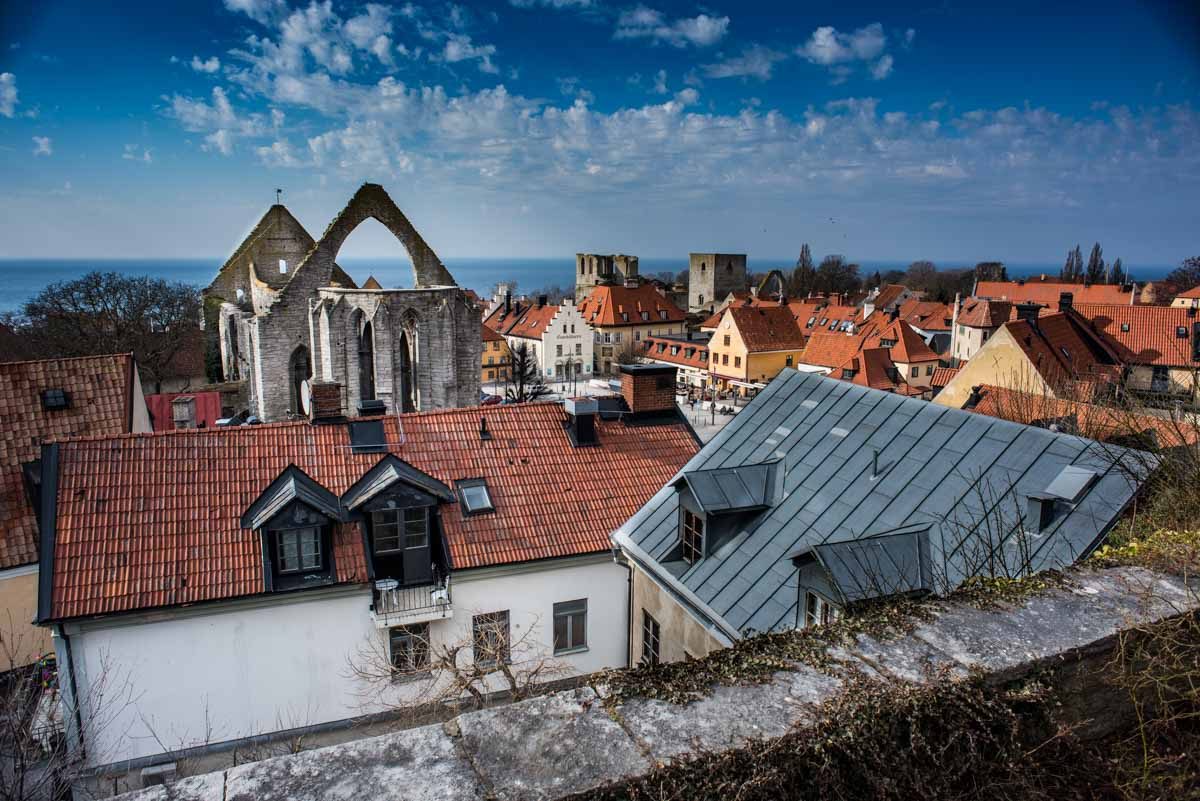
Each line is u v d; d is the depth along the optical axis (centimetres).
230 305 5522
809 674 564
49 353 6128
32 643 2341
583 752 467
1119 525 1112
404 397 4519
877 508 1402
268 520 1808
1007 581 730
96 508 1834
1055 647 607
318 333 4169
